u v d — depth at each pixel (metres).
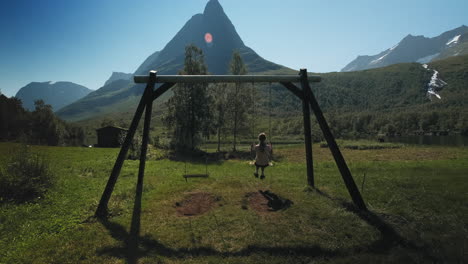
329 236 5.75
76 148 32.78
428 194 8.82
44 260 4.80
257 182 10.43
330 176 12.24
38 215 7.13
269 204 7.83
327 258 4.97
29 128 76.56
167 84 8.85
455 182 10.68
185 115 33.06
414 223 6.39
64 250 5.15
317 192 9.01
